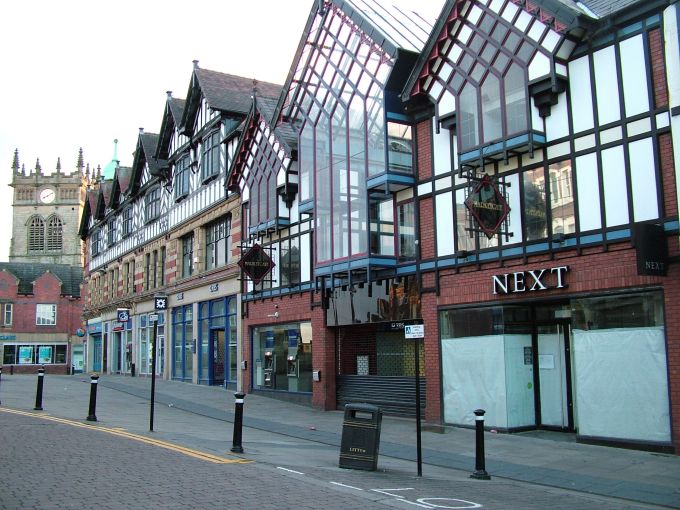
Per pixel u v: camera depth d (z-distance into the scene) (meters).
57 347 61.72
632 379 11.72
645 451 11.41
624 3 12.52
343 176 17.86
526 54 13.37
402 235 16.70
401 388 17.05
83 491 7.51
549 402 14.18
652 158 11.65
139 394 23.14
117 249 41.47
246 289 24.27
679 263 11.14
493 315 14.26
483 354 14.42
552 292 13.06
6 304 60.50
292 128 21.98
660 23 11.66
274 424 16.09
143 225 36.50
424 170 16.17
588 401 12.36
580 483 9.63
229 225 26.52
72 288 64.38
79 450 10.18
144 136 36.47
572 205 12.82
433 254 15.75
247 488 7.91
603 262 12.26
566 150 12.96
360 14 17.69
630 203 11.90
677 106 10.95
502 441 13.05
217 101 27.08
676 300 11.14
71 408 17.52
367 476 9.43
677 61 10.97
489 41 14.12
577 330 12.62
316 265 18.58
